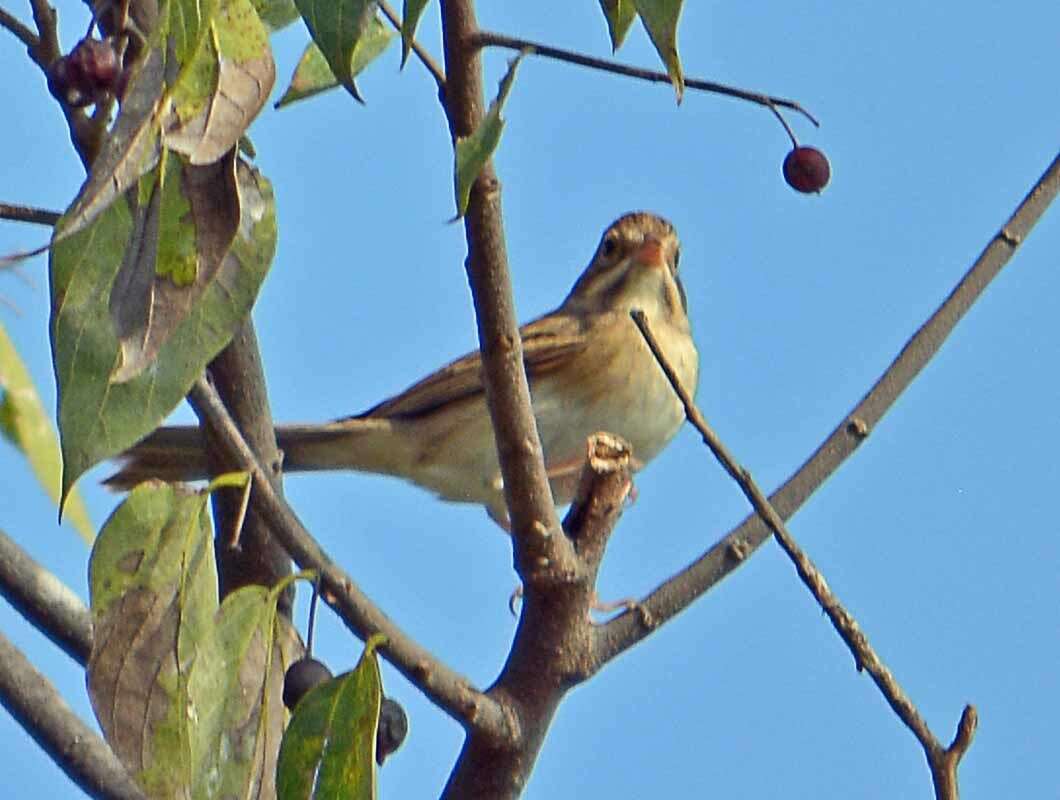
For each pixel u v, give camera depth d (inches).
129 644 306.8
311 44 404.8
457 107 315.6
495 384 351.3
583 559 370.3
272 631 319.0
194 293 257.8
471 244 340.2
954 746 302.8
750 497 315.6
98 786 372.8
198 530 310.5
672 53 267.4
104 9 305.3
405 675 353.1
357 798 303.4
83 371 265.6
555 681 369.4
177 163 258.5
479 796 366.9
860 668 307.7
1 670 371.9
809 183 399.9
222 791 313.6
